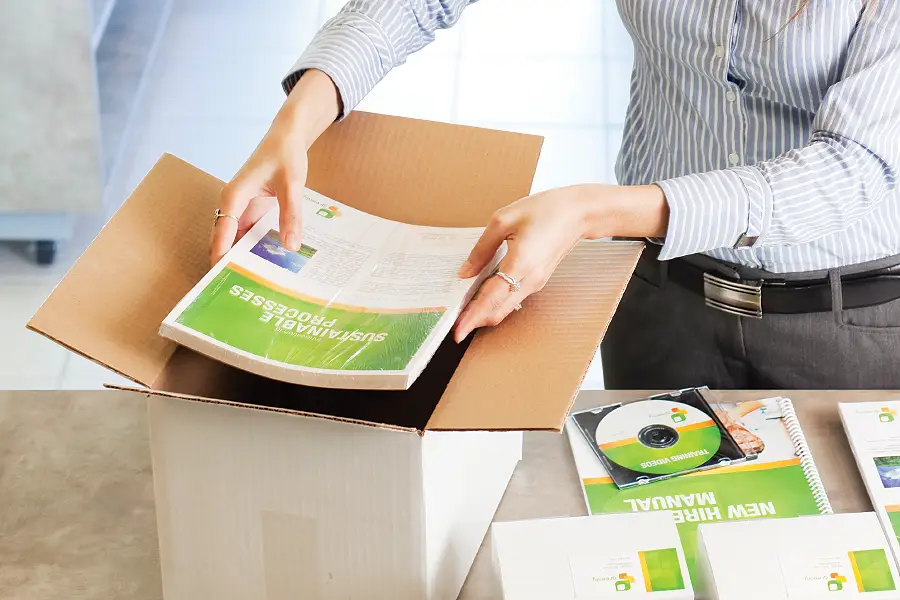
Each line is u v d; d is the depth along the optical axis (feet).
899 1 3.97
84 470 4.19
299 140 3.86
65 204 9.66
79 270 3.35
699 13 4.43
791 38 4.23
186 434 3.29
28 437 4.33
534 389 3.07
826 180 3.90
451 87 12.27
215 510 3.41
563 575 3.31
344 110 4.17
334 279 3.54
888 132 3.94
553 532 3.44
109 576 3.78
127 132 11.14
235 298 3.37
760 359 5.12
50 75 9.06
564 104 12.03
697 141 4.83
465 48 12.92
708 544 3.40
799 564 3.34
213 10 13.66
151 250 3.55
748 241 3.92
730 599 3.28
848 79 3.98
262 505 3.35
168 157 3.81
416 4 4.43
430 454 3.13
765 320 5.00
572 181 10.90
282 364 3.12
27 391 4.55
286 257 3.61
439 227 3.86
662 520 3.47
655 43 4.66
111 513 4.02
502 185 3.97
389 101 12.03
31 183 9.50
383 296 3.43
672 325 5.29
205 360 3.49
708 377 5.33
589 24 13.39
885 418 4.19
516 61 12.72
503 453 3.90
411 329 3.21
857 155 3.92
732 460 4.08
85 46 8.99
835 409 4.37
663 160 5.09
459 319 3.37
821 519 3.48
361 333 3.24
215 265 3.49
